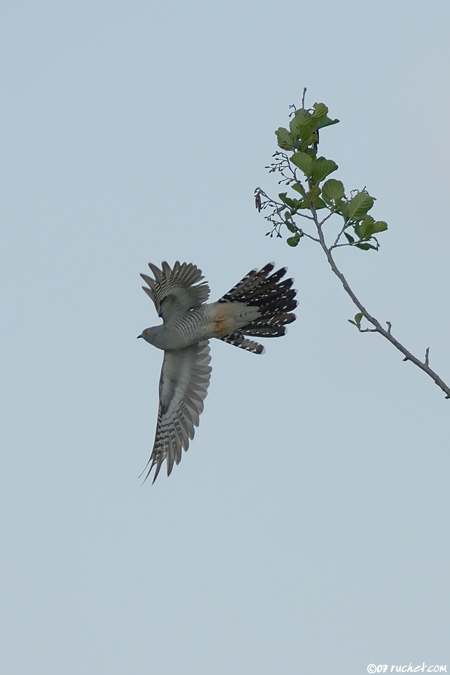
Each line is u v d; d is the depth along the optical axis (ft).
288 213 33.96
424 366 30.01
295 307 43.70
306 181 34.53
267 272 43.01
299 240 33.83
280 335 44.01
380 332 30.68
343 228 33.81
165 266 41.73
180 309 44.21
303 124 34.60
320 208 34.40
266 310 43.91
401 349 30.50
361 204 33.45
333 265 32.30
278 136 35.22
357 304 31.17
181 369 48.83
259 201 34.06
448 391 29.45
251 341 44.62
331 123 35.24
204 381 48.91
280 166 34.09
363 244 33.99
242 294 43.47
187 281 42.91
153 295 43.32
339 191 33.65
